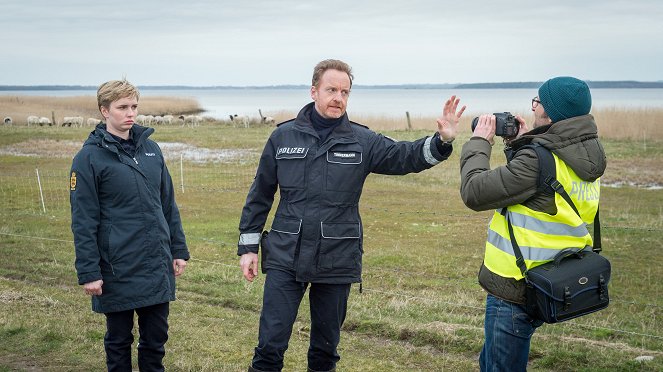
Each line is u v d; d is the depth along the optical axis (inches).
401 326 256.4
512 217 142.3
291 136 166.6
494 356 146.8
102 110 176.4
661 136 1095.0
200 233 481.4
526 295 141.1
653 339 253.6
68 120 1643.7
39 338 238.1
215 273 352.5
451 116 155.6
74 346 231.3
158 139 1199.6
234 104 6402.6
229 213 562.9
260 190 173.2
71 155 1028.5
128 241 171.8
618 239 450.0
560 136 138.9
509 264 141.6
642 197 636.1
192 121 1726.1
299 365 219.0
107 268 171.9
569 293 135.2
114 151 171.8
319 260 161.8
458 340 241.4
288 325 165.0
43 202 579.2
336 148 163.3
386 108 4456.2
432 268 379.6
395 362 226.1
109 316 176.1
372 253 416.2
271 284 164.7
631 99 7037.4
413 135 1191.6
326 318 168.4
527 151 139.6
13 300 288.8
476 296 321.1
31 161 944.9
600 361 220.7
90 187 169.5
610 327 271.0
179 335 247.9
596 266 138.9
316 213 162.2
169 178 187.5
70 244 430.3
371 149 166.2
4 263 376.2
